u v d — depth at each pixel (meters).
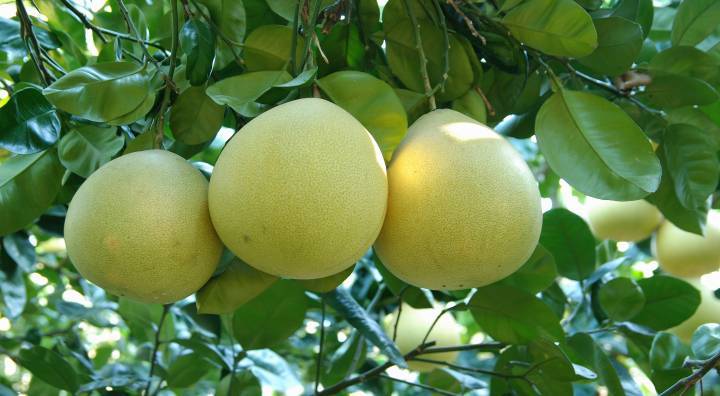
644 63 1.38
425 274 1.05
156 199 1.03
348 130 1.00
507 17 1.20
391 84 1.28
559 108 1.18
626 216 1.75
